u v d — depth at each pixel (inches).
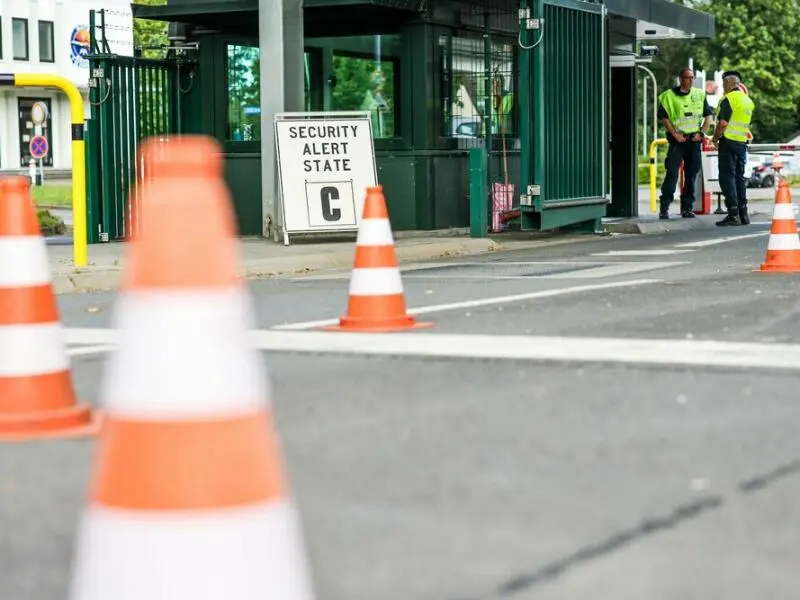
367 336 722.2
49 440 483.2
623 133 1943.9
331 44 1592.0
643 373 585.3
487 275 1106.1
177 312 226.5
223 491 222.1
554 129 1526.8
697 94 1882.4
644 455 433.1
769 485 394.3
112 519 222.1
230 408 225.6
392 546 339.9
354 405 527.2
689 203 1904.5
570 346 666.8
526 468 418.3
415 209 1583.4
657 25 1988.2
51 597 309.7
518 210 1692.9
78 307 943.0
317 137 1439.5
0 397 493.7
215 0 1503.4
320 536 349.1
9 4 5762.8
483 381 574.9
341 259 1314.0
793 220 1091.3
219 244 231.6
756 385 554.9
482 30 1665.8
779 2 7126.0
